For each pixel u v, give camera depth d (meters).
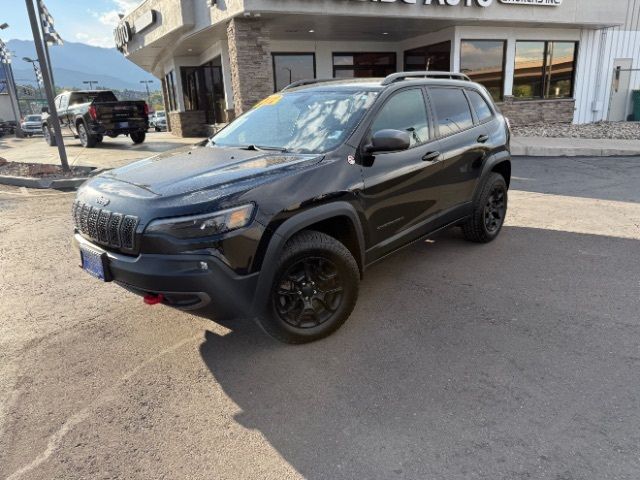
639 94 18.20
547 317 3.71
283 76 17.12
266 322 3.19
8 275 4.99
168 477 2.31
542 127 16.83
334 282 3.46
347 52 17.81
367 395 2.86
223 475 2.31
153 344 3.54
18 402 2.90
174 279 2.80
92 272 3.28
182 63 20.38
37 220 7.14
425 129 4.31
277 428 2.62
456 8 13.70
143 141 17.95
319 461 2.38
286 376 3.08
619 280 4.36
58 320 3.95
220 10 12.62
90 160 12.73
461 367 3.10
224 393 2.94
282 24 13.70
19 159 13.88
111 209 3.06
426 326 3.64
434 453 2.39
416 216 4.20
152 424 2.69
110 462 2.42
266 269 3.00
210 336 3.62
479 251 5.24
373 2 12.62
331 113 3.94
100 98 18.30
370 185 3.61
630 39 17.86
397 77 4.27
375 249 3.80
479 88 5.34
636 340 3.34
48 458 2.46
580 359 3.13
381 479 2.25
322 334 3.45
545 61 16.92
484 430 2.53
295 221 3.09
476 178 4.96
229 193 2.90
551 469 2.25
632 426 2.51
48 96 10.70
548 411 2.65
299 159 3.39
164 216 2.82
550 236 5.70
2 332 3.77
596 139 13.95
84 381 3.10
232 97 15.97
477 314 3.80
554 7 14.98
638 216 6.47
